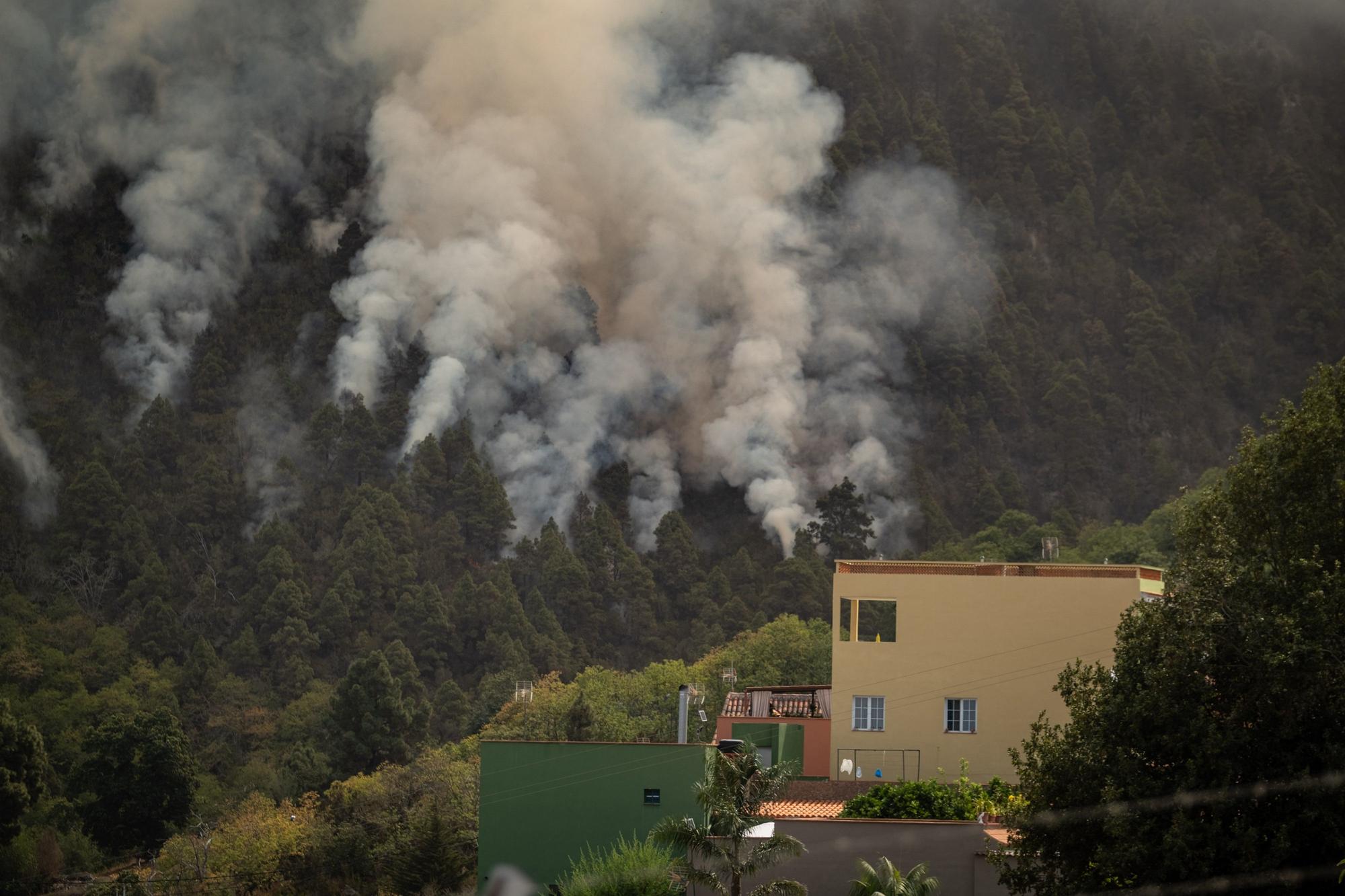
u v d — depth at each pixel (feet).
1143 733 180.75
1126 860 168.76
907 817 231.30
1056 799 183.11
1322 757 165.89
